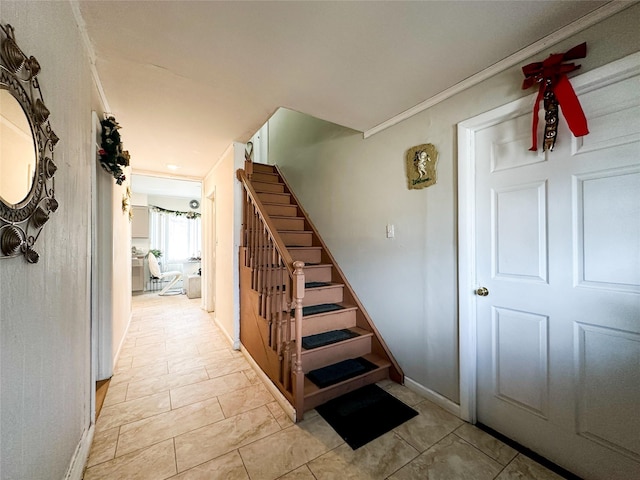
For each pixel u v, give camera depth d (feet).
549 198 4.57
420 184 6.56
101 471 4.35
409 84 5.79
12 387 2.39
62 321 3.58
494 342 5.34
